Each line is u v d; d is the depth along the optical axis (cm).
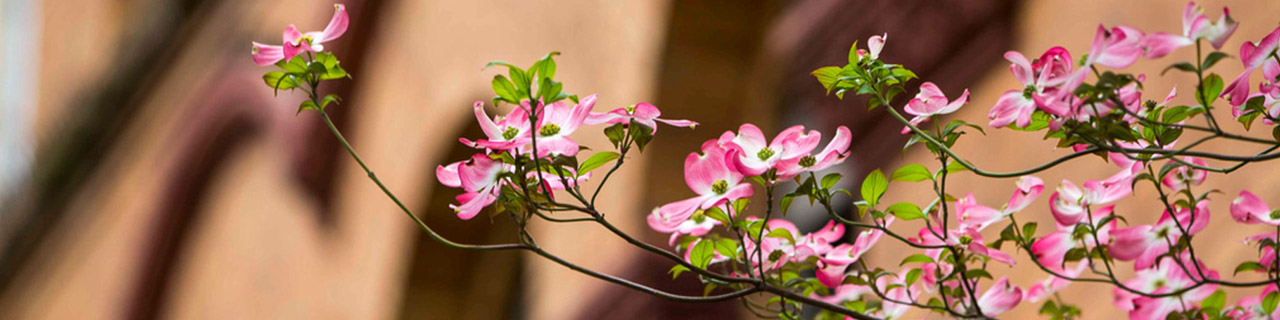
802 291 142
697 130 344
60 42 1003
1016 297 144
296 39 105
